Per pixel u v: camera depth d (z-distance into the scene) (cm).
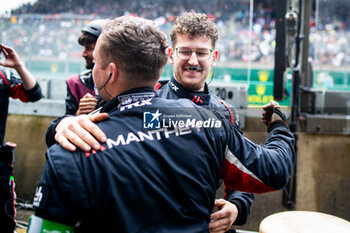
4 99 186
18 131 243
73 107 172
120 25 78
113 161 70
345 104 198
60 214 67
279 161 83
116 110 79
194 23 121
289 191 205
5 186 183
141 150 73
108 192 68
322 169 232
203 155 77
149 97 80
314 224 127
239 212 111
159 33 80
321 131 200
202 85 129
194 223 75
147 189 71
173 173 73
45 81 232
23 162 245
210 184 79
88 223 69
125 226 69
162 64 82
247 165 80
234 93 168
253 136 126
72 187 67
